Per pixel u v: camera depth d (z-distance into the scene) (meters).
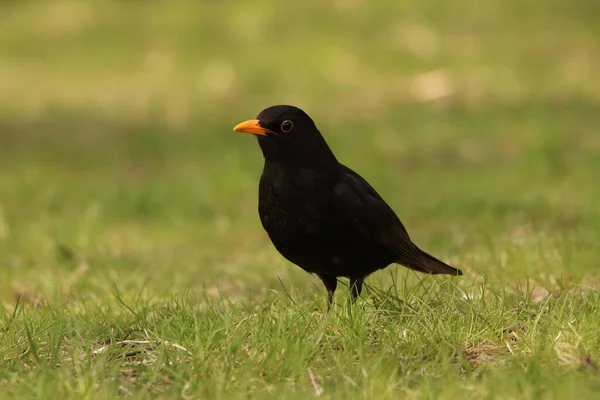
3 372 6.92
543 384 6.39
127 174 19.00
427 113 22.97
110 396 6.40
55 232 14.21
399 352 7.08
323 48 28.80
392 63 27.62
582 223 12.37
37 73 28.88
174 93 26.39
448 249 11.81
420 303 7.96
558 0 31.83
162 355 7.03
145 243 13.85
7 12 33.75
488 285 8.90
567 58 27.53
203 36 30.48
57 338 7.59
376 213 8.32
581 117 21.92
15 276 11.66
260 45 29.42
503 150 19.62
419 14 31.14
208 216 15.70
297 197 8.19
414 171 18.31
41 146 21.67
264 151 8.28
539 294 9.03
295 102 25.08
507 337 7.48
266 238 13.78
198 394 6.50
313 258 8.42
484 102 23.77
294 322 7.59
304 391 6.47
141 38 30.78
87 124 23.62
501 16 30.91
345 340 7.31
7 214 15.88
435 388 6.43
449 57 27.89
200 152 20.56
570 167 17.38
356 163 18.98
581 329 7.29
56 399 6.42
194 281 10.97
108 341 7.80
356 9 31.34
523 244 10.94
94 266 12.00
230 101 25.44
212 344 7.25
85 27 31.92
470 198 15.41
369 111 23.70
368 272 8.60
